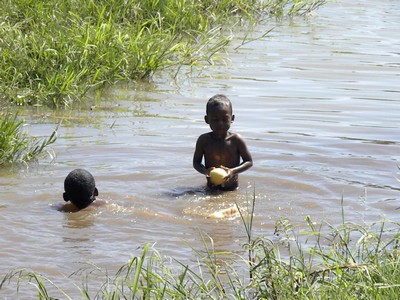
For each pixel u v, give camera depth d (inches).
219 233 404.8
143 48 731.4
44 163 506.3
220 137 490.9
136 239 395.5
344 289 302.4
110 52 706.2
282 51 828.0
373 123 601.3
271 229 410.6
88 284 344.2
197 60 765.9
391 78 736.3
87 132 567.2
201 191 468.1
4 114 594.9
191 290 317.4
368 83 717.9
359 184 475.5
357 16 1045.2
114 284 344.2
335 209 437.1
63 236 397.4
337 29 953.5
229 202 450.9
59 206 438.3
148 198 454.6
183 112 621.6
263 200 452.4
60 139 550.6
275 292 305.6
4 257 369.7
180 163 512.1
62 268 360.2
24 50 677.3
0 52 674.2
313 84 709.9
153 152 529.0
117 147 535.5
